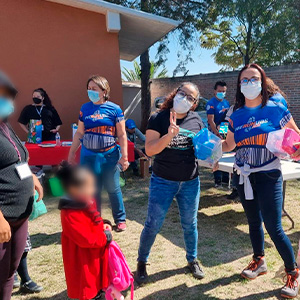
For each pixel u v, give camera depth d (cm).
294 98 1188
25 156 212
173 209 499
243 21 1459
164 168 272
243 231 409
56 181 219
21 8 664
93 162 380
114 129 389
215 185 611
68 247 228
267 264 319
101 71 722
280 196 263
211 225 430
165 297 270
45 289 286
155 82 1659
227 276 301
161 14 1270
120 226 414
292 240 374
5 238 181
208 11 1297
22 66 676
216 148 265
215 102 557
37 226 434
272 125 261
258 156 262
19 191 197
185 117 279
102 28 713
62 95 706
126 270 232
